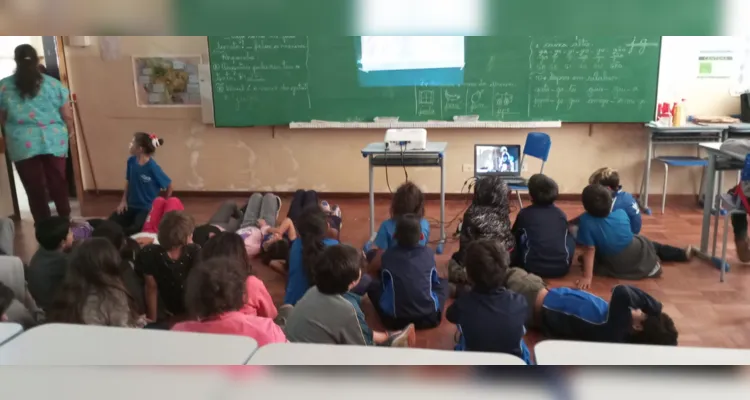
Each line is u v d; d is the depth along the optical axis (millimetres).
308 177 5602
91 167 5656
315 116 5355
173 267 2760
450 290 3254
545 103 5168
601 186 3436
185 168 5648
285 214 4988
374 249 3703
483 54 5105
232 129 5523
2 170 4738
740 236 3541
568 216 4887
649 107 5090
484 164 4410
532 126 5203
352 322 2104
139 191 4191
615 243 3389
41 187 4281
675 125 4871
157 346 775
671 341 2279
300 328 2104
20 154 4160
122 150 5617
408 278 2812
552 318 2602
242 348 761
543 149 4559
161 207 3973
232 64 5266
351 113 5320
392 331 2838
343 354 730
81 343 781
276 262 3645
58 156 4285
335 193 5605
